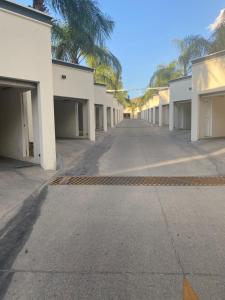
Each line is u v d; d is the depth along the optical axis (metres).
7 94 10.79
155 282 3.25
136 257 3.80
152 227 4.74
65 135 19.83
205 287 3.15
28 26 8.45
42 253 3.96
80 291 3.13
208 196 6.36
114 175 8.62
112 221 5.03
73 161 11.15
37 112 9.22
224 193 6.57
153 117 44.75
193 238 4.32
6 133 11.16
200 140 15.79
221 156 11.12
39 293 3.11
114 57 22.16
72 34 16.25
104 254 3.89
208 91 14.79
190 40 22.52
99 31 15.55
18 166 9.48
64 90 16.17
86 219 5.15
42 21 8.85
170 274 3.40
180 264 3.61
